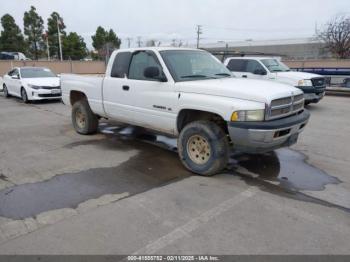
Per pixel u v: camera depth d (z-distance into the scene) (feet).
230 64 39.27
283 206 11.69
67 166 15.99
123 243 9.33
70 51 167.94
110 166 16.02
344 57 113.80
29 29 154.30
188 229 10.09
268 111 12.86
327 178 14.57
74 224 10.37
